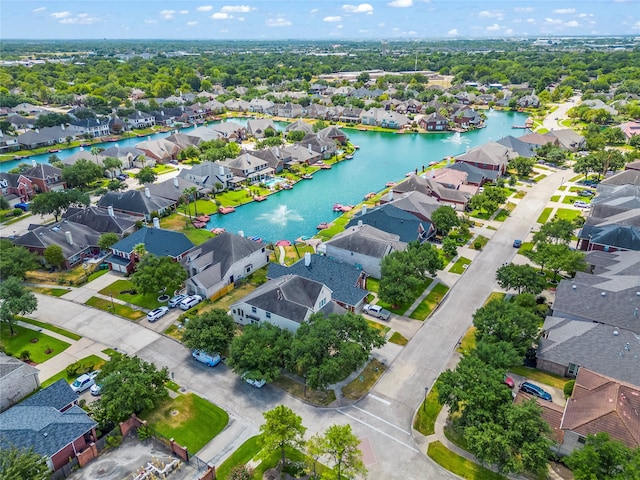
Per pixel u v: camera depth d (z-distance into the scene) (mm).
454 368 62344
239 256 84625
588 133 188625
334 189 140625
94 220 102125
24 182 126750
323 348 57031
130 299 79500
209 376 61062
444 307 77375
